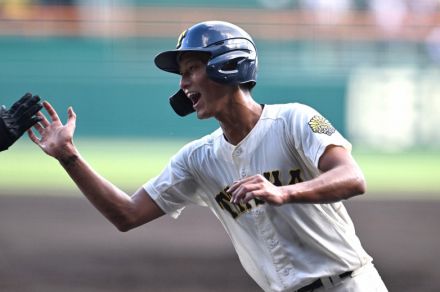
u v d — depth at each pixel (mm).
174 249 36062
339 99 57281
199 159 13711
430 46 61344
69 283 30188
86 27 61062
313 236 13000
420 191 50094
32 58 58469
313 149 12352
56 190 49312
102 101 57125
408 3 62500
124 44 60375
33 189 49688
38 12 61219
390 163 55750
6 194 48031
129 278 31031
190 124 57281
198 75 12773
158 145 56938
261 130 13000
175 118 57219
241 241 13758
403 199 47750
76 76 57688
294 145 12836
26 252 35156
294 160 12984
